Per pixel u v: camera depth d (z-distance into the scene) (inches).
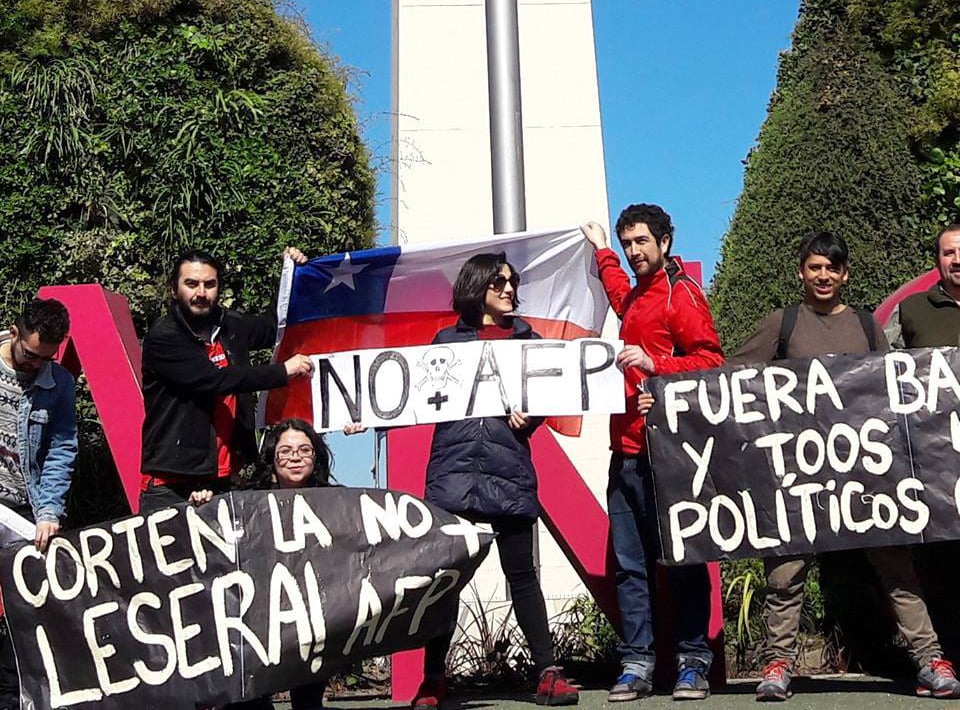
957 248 207.3
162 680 187.0
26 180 271.1
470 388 208.2
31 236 269.7
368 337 229.6
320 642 188.2
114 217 273.3
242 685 186.4
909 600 201.9
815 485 199.9
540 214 378.9
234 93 280.7
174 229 273.4
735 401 202.1
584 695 215.8
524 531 205.5
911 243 278.4
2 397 204.1
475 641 268.5
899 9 299.9
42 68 274.8
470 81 383.9
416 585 190.5
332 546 190.7
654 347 206.5
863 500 199.2
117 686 187.2
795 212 281.4
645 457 207.8
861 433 200.4
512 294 213.6
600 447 362.9
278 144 281.7
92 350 238.8
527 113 383.9
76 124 273.9
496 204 251.6
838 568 247.1
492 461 202.8
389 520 192.4
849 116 284.5
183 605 188.5
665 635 223.9
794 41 312.5
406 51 384.8
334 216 282.4
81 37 281.4
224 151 276.7
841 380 201.9
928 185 285.4
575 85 385.7
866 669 243.1
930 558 218.1
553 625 285.4
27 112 273.4
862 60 294.0
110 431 235.9
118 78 278.7
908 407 200.7
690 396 202.5
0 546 199.0
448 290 230.5
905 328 216.2
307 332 228.1
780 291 279.1
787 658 203.5
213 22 288.0
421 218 375.2
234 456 205.5
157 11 284.0
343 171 291.3
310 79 288.5
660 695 211.0
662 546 200.4
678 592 205.3
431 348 211.3
